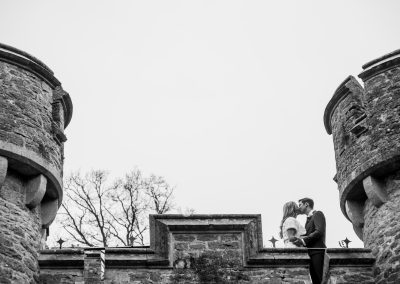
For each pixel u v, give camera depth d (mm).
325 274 19984
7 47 21234
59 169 20969
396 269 19906
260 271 19219
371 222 20922
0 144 20016
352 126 21656
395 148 20781
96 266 19766
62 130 21453
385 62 21781
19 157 20094
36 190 20219
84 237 29875
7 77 20984
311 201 21062
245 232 19453
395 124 21109
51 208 20719
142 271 19094
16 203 20000
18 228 19719
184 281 19047
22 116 20672
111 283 18984
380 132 21141
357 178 21094
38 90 21297
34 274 19594
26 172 20328
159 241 19297
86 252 19953
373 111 21453
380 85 21688
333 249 20094
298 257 19375
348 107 21969
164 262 19125
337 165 21969
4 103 20609
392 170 20875
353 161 21359
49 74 21594
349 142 21641
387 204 20703
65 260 19781
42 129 20875
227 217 19562
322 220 20578
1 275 19000
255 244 19375
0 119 20359
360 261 20188
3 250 19250
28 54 21406
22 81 21109
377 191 20812
